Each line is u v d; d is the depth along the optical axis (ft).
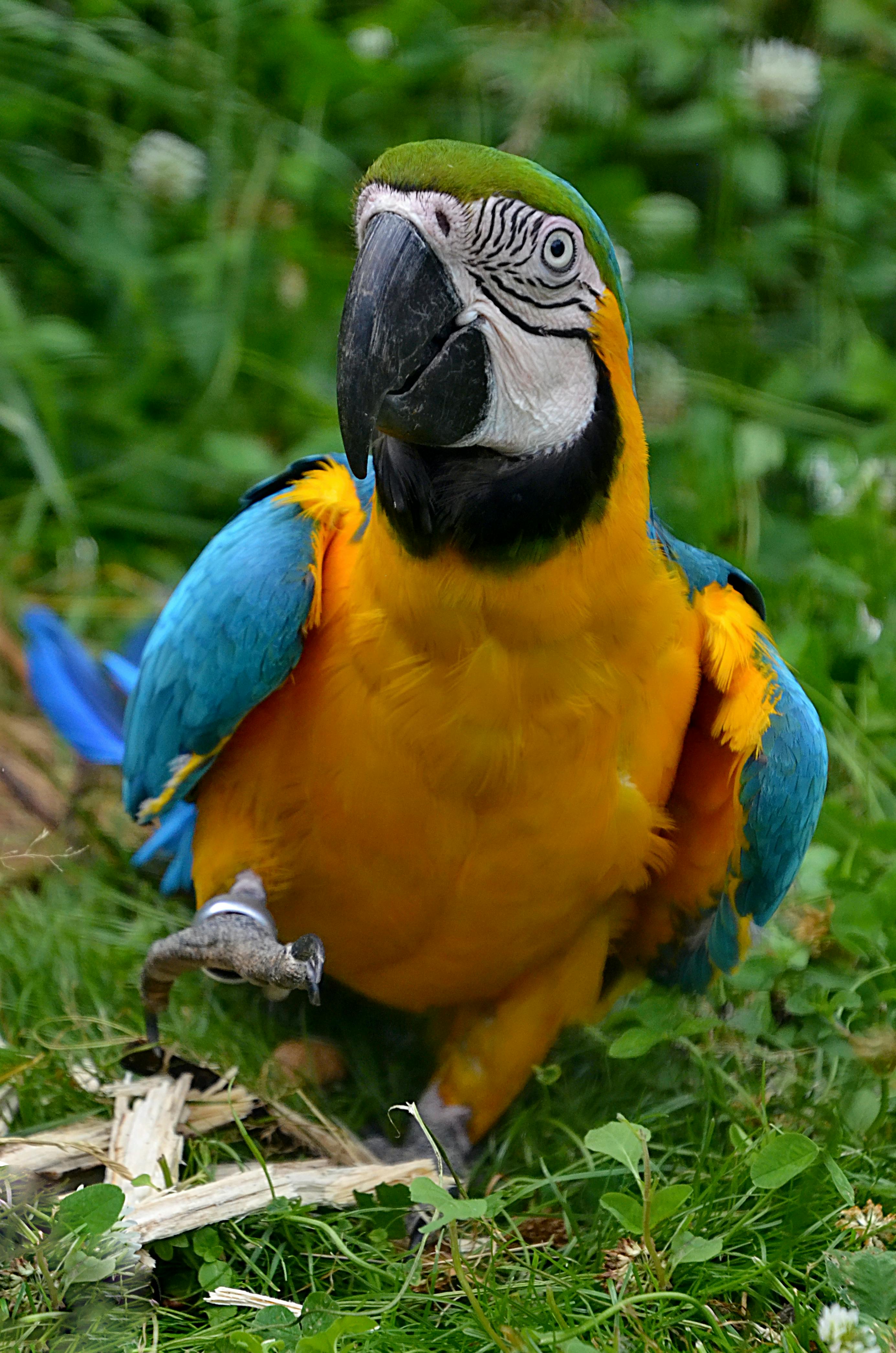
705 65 21.04
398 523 9.32
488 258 9.04
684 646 10.31
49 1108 10.47
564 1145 10.78
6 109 18.92
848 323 19.83
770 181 19.77
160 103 19.83
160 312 18.70
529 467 9.18
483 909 10.28
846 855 13.01
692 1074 11.10
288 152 20.06
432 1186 8.52
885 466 17.07
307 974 9.64
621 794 10.21
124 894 13.42
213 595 10.21
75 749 13.94
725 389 18.37
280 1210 9.35
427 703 9.53
